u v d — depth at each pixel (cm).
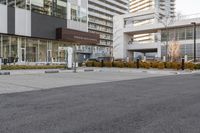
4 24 3036
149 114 594
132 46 7331
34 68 2847
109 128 474
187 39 6128
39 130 461
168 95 905
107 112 615
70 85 1270
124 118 554
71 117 562
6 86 1217
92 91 1021
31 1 3362
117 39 7569
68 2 3906
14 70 2492
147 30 6950
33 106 693
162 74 2344
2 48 3130
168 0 9994
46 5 3562
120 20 7581
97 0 12456
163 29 6581
